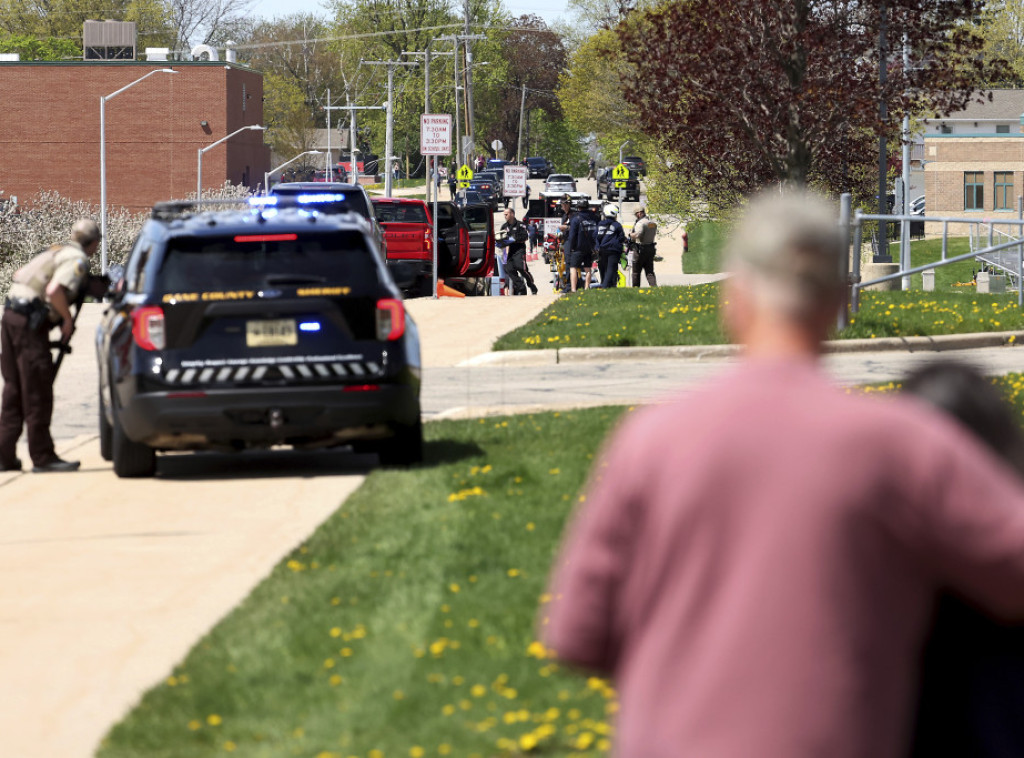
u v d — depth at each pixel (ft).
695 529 22.67
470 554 69.00
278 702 50.19
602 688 48.96
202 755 45.85
